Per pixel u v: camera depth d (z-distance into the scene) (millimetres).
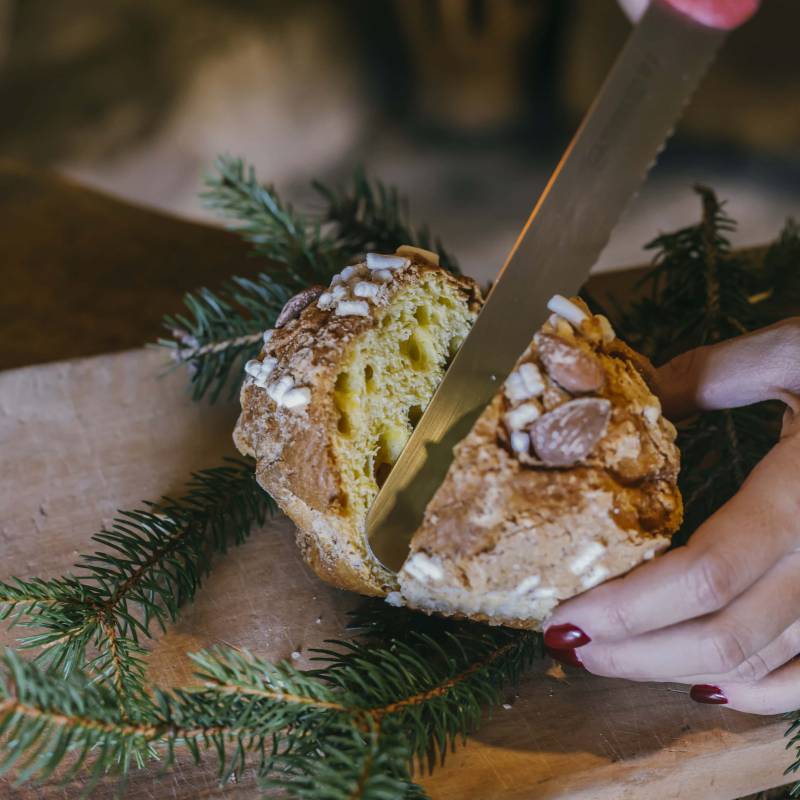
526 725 485
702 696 489
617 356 475
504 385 452
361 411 486
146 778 468
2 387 604
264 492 543
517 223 1197
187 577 515
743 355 512
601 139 464
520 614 474
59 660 475
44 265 707
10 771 467
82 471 574
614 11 1220
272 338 500
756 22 1163
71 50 1309
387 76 1283
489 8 1223
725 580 442
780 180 1177
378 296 490
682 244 614
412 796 430
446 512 450
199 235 742
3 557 542
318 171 1248
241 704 443
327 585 529
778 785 499
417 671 469
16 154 1250
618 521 449
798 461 465
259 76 1288
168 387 608
